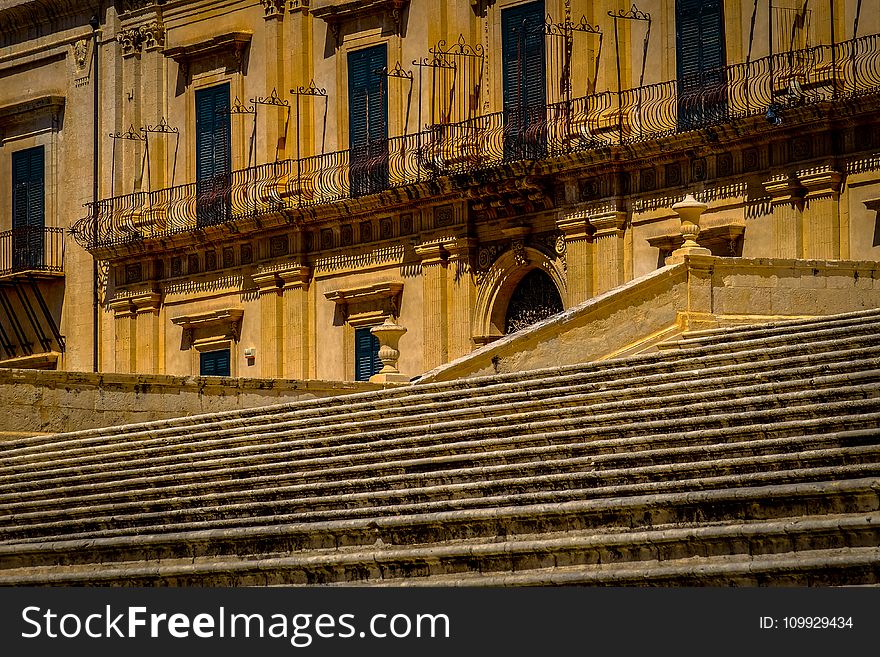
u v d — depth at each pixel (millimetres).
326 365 58594
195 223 62312
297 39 59750
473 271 54750
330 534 28953
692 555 24859
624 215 50906
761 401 28453
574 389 32406
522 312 54250
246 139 61219
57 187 67188
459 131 55000
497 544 26594
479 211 54469
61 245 66938
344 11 58438
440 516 27734
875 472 24438
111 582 30438
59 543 32000
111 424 42250
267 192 59906
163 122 63875
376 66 57812
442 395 34344
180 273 62938
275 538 29531
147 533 31734
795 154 47094
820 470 24891
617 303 38844
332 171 58562
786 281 39781
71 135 66812
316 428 34250
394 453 31250
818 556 23609
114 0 65312
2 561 32562
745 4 48844
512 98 54344
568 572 25734
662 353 33094
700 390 30547
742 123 47469
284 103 59938
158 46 64000
